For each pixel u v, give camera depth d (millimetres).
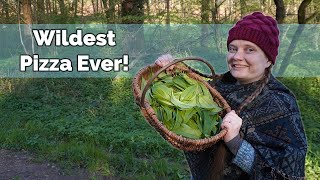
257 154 1845
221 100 2094
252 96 1951
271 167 1820
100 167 5551
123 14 11305
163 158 5785
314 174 5004
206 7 11133
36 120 7691
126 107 8406
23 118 7871
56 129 7129
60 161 5848
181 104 1998
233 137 1847
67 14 12539
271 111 1909
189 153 2133
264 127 1909
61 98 9133
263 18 1977
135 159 5793
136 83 2023
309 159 5414
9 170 5617
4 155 6133
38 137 6777
